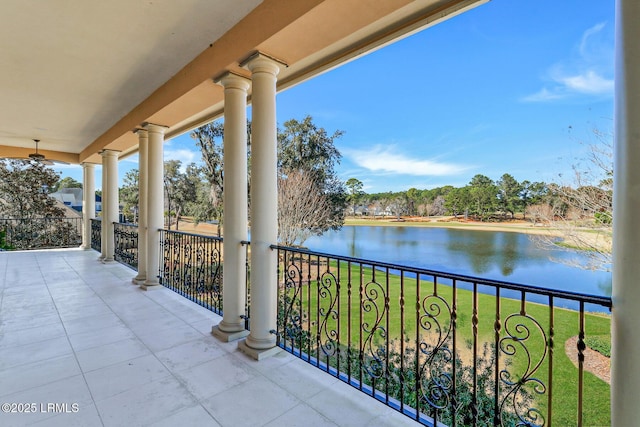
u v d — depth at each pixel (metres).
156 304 3.68
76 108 4.52
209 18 2.42
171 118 4.06
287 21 2.04
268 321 2.51
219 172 9.07
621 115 1.08
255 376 2.16
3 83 3.64
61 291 4.22
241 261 2.85
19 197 12.67
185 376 2.14
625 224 1.06
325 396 1.94
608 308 1.13
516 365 3.08
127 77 3.47
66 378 2.08
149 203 4.37
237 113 2.82
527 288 1.32
